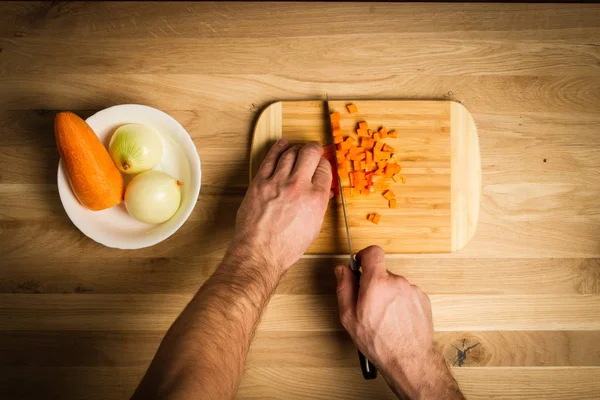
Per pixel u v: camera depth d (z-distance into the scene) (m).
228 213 0.91
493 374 0.90
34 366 0.90
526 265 0.91
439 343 0.90
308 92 0.91
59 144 0.72
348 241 0.86
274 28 0.91
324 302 0.90
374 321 0.80
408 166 0.88
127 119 0.84
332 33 0.91
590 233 0.91
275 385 0.90
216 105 0.91
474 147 0.88
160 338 0.90
